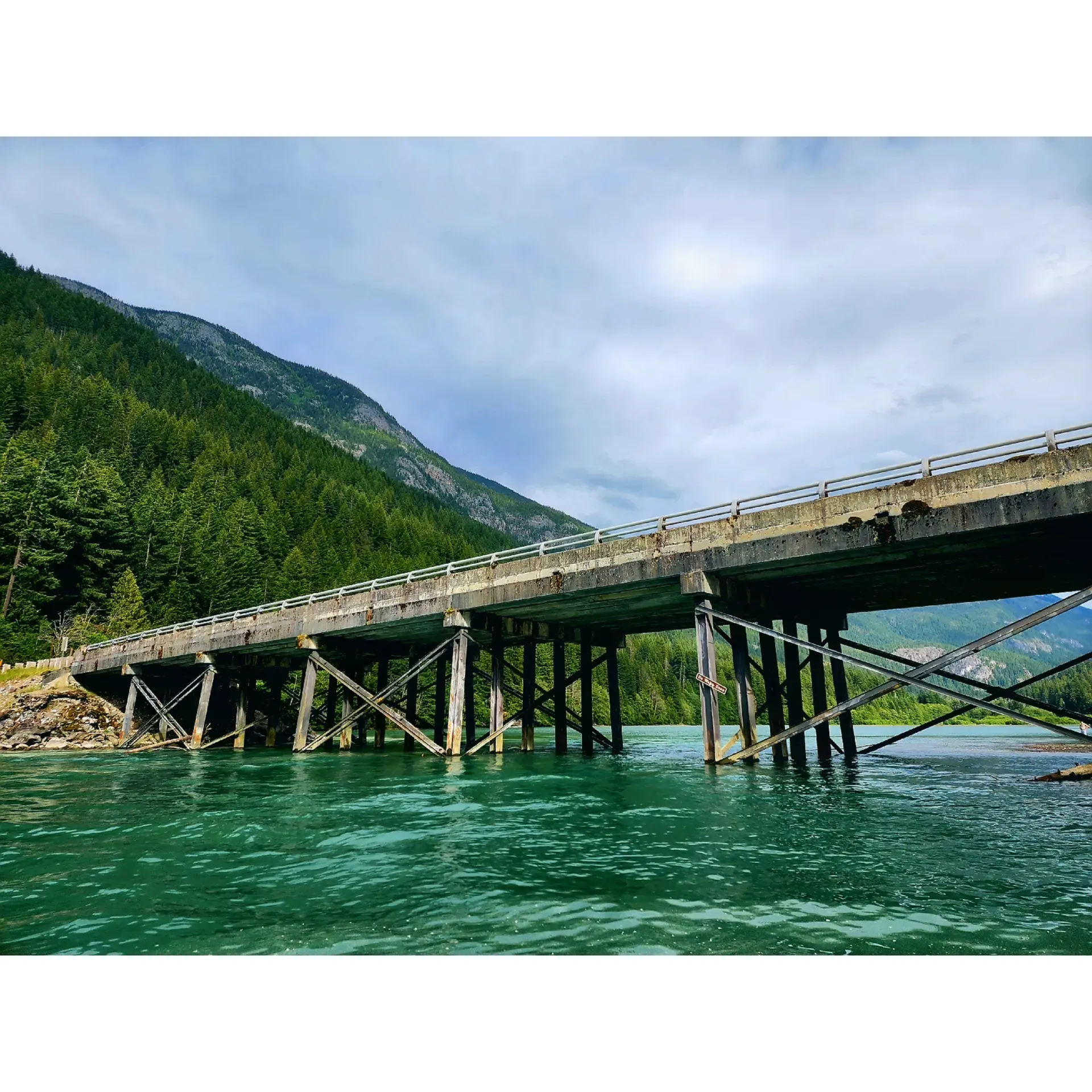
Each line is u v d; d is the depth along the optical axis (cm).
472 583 2497
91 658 4109
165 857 1013
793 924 710
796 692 2380
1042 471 1437
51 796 1703
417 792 1684
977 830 1197
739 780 1809
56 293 18625
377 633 3062
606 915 739
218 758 2975
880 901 786
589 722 3153
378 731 3578
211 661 3478
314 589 8438
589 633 3228
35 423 9031
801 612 2438
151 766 2597
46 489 5797
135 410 11475
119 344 17425
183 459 11256
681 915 739
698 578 1922
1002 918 728
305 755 2997
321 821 1298
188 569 6938
